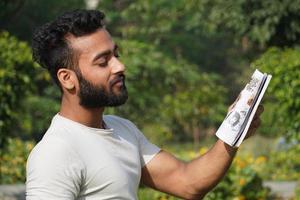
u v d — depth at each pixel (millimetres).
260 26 11852
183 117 16406
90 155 3166
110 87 3178
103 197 3180
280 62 9234
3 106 9875
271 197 9898
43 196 3037
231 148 3332
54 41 3188
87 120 3232
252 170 9367
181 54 20547
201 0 14742
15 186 10461
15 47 9945
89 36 3166
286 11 11570
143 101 15219
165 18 18594
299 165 12062
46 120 15781
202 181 3447
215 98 16469
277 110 9656
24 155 11359
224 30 12883
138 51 15211
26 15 17297
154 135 15727
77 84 3188
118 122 3457
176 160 3549
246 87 3234
